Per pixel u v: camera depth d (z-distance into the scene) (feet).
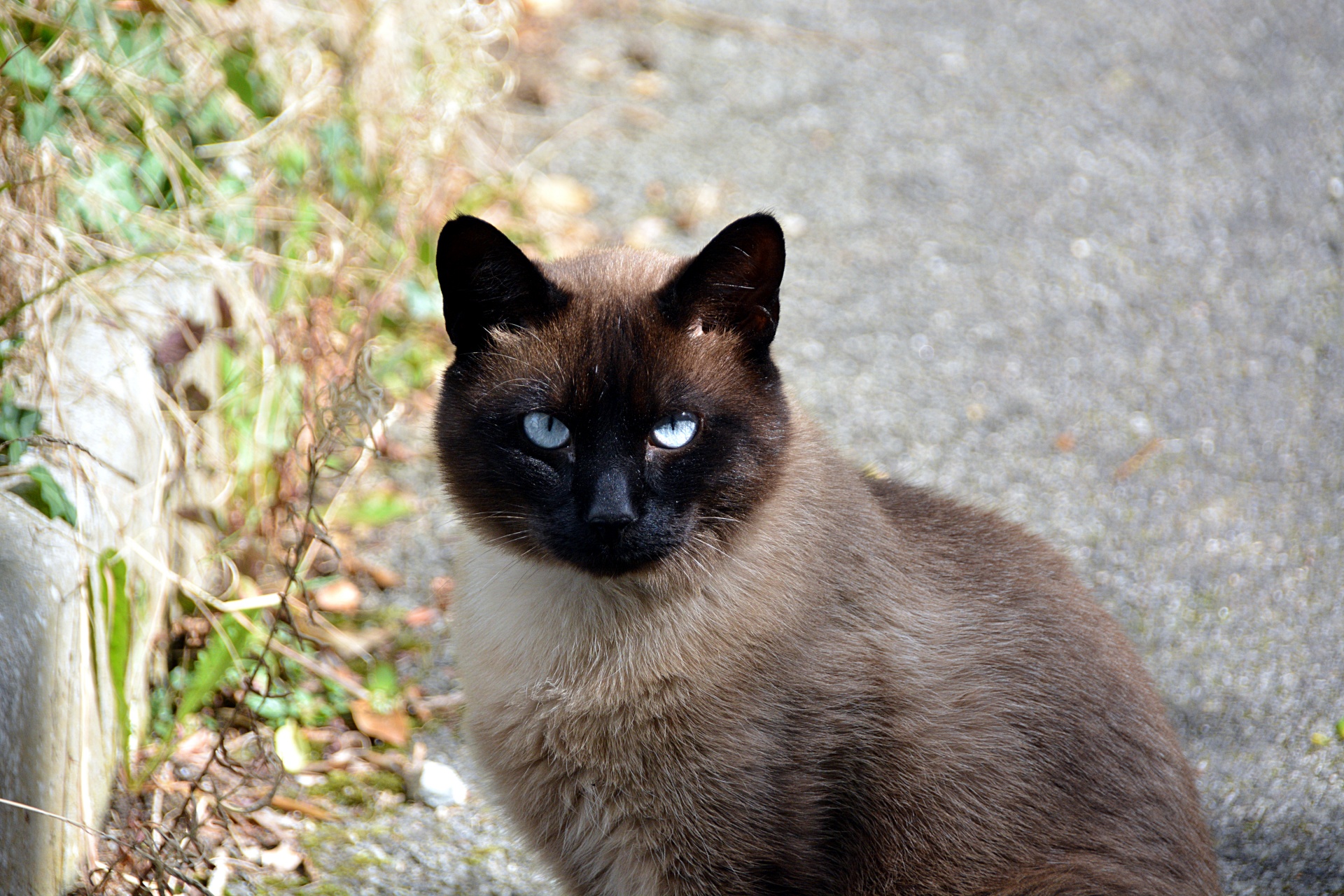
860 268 18.22
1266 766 10.90
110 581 9.63
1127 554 13.69
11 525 8.82
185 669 11.43
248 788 10.60
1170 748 8.97
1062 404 16.01
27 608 8.34
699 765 8.38
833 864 8.67
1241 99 22.31
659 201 19.24
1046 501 14.46
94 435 10.11
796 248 18.56
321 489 14.03
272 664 11.58
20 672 8.16
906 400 15.94
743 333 8.79
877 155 20.67
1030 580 9.19
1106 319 17.47
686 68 22.65
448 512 11.52
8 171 11.09
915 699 8.46
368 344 13.50
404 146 16.53
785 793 8.30
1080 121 21.66
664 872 8.76
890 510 9.45
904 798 8.50
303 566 12.34
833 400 15.84
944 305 17.60
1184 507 14.37
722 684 8.35
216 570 12.30
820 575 8.55
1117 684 8.87
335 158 15.42
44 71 11.90
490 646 9.08
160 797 10.10
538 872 10.19
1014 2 25.27
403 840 10.43
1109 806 8.52
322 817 10.57
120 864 9.38
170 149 13.14
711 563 8.63
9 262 10.68
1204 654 12.28
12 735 8.08
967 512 9.73
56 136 11.93
